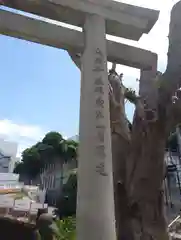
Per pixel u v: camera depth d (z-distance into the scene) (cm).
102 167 366
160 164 511
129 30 480
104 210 344
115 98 571
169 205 1744
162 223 482
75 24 469
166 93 527
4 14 434
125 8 467
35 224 1005
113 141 541
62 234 1182
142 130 526
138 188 497
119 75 630
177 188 2023
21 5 436
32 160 3394
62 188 2742
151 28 487
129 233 475
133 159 519
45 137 3534
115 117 548
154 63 507
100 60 425
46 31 442
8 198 1473
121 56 488
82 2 447
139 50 504
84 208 345
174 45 545
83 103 406
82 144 382
